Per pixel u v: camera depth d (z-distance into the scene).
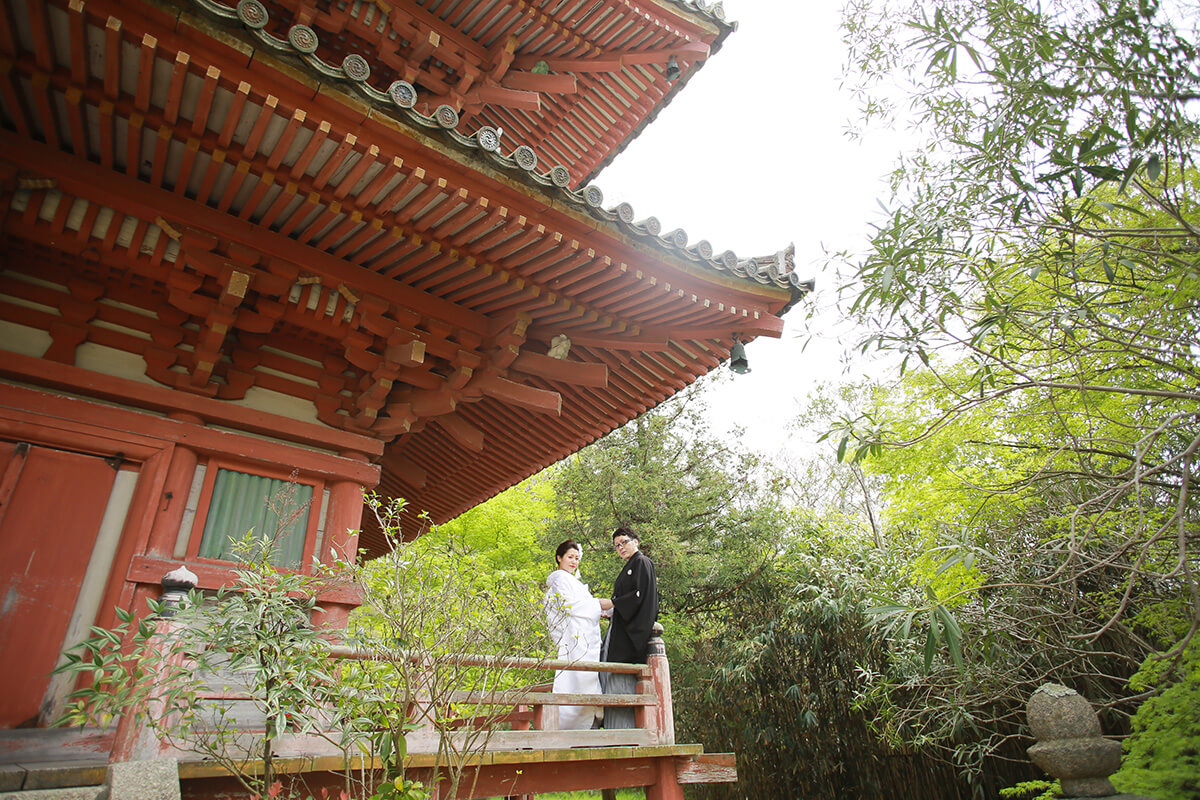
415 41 6.07
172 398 4.34
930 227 3.46
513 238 4.37
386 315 4.89
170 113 3.47
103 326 4.34
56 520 3.86
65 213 3.84
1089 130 3.19
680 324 5.26
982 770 8.45
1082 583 6.54
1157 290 3.92
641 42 6.73
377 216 4.21
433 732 3.51
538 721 4.04
